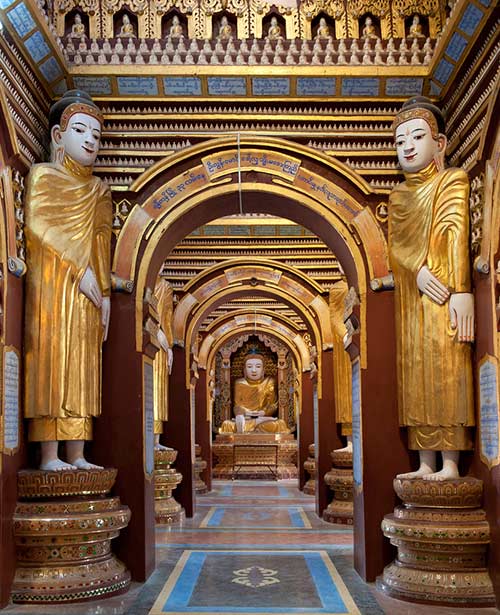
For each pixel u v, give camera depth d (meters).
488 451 5.15
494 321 5.00
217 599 5.39
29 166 5.54
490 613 4.95
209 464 13.44
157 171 6.27
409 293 5.83
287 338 13.78
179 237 7.03
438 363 5.54
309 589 5.70
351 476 9.20
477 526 5.16
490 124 4.90
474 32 5.10
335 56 6.02
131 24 6.12
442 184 5.58
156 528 8.88
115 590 5.46
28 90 5.57
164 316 9.72
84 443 5.94
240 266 10.35
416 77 6.05
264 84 6.12
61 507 5.26
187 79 6.05
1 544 4.92
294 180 6.40
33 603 5.12
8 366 5.02
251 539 8.04
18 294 5.27
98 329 5.83
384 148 6.35
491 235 4.99
